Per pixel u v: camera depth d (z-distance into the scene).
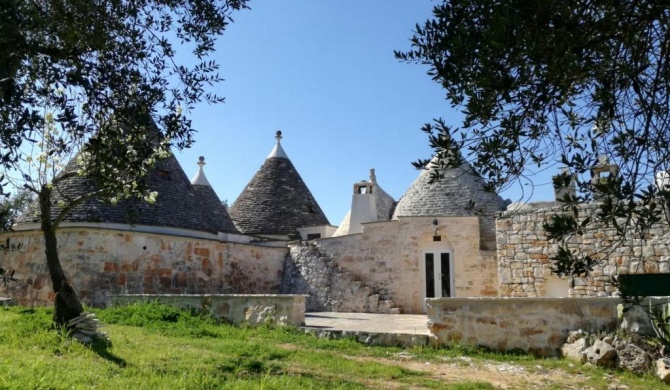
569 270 3.54
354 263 19.78
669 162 3.47
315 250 20.72
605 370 8.41
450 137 3.95
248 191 25.89
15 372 5.95
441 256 18.66
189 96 6.55
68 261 15.61
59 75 5.35
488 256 18.00
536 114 3.80
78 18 5.66
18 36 3.77
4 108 3.93
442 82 3.85
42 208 8.84
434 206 19.97
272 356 8.62
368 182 22.69
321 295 19.64
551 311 9.82
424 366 8.71
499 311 10.02
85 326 8.57
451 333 10.15
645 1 3.26
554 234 3.44
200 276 18.02
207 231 19.12
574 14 3.24
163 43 6.46
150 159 6.56
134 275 16.27
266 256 20.81
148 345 8.84
